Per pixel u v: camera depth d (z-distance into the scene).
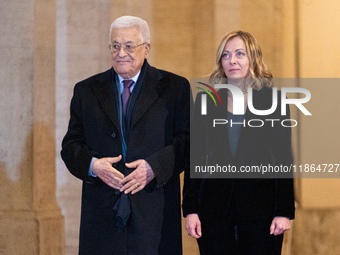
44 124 9.38
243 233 5.81
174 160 6.02
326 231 9.99
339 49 10.10
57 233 9.45
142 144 6.10
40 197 9.29
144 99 6.21
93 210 6.14
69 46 9.77
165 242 6.06
